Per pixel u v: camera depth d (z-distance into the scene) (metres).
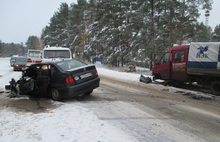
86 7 36.56
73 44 39.66
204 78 7.51
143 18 20.70
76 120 3.87
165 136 3.23
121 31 22.62
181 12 18.30
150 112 4.66
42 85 6.11
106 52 29.50
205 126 3.75
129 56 22.44
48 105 5.21
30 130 3.32
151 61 21.52
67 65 6.09
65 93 5.45
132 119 4.07
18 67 17.25
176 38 20.64
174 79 8.64
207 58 7.09
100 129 3.41
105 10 27.81
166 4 18.25
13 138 2.99
